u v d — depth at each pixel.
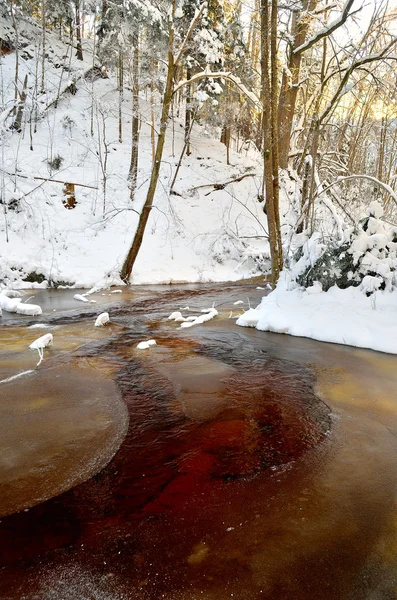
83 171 18.42
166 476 2.91
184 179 20.55
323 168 13.59
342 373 5.29
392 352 6.17
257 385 4.83
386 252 8.05
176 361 5.74
